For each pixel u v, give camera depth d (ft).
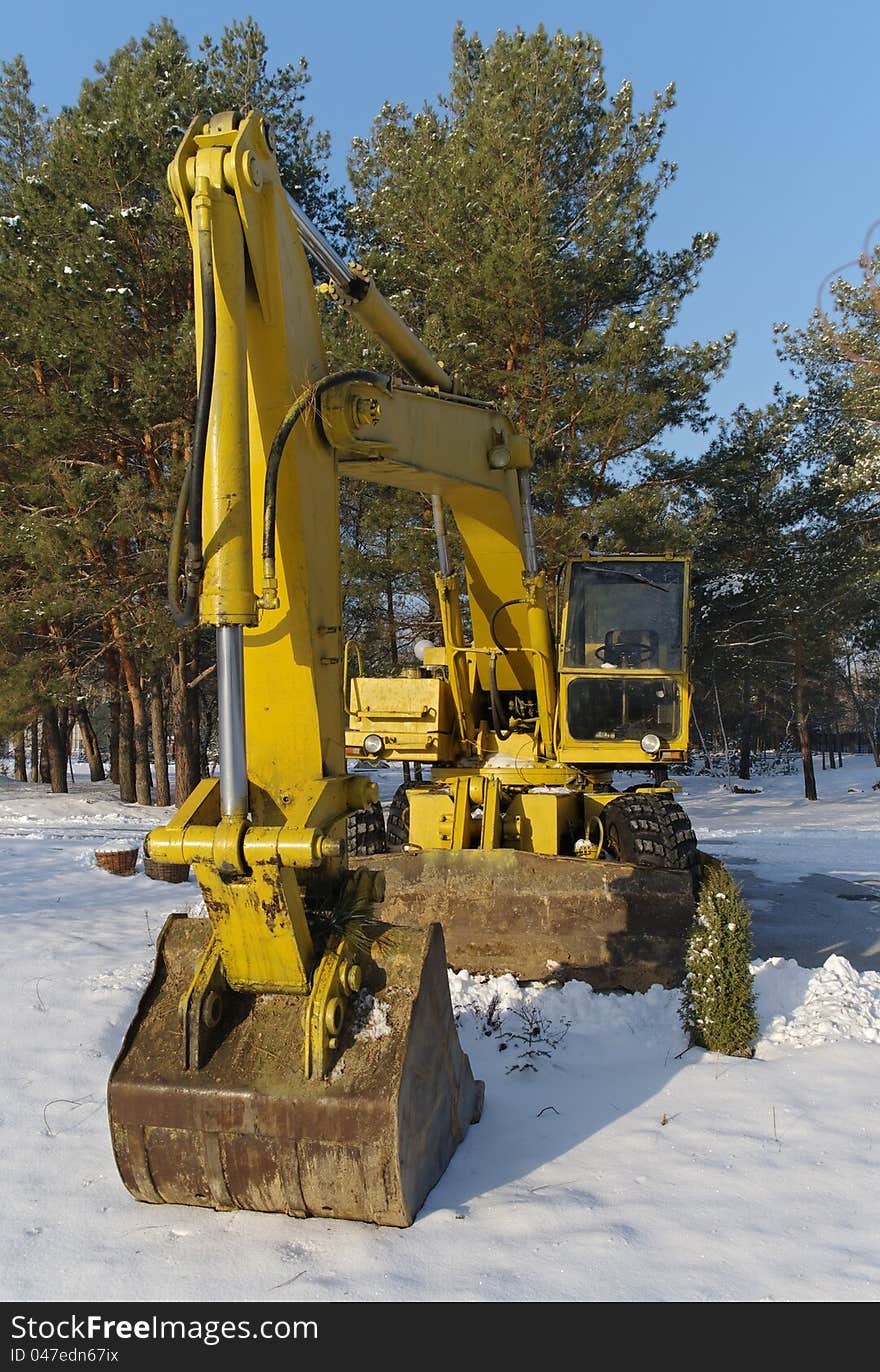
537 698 27.61
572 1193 13.29
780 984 21.72
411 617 76.74
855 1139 15.02
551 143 64.13
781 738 168.14
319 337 14.78
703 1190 13.44
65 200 62.80
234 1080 12.32
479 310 62.23
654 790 27.66
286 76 72.18
